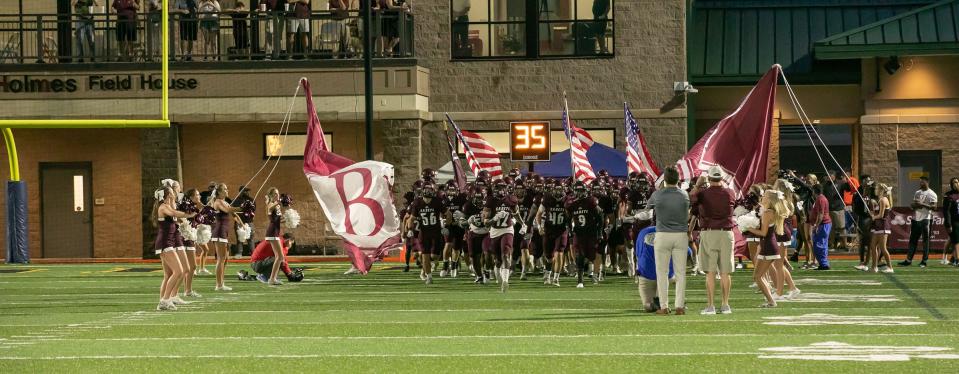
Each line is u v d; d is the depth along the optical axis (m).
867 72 61.62
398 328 27.44
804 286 38.31
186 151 60.94
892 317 28.62
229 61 59.25
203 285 41.88
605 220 41.62
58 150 61.50
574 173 47.56
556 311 31.20
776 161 63.84
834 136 85.50
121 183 61.34
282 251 41.75
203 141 60.94
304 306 33.38
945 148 61.00
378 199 44.19
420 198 41.41
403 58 59.31
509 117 61.00
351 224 44.28
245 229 41.16
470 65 61.09
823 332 25.67
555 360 21.80
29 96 59.31
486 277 41.38
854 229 57.31
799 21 66.06
